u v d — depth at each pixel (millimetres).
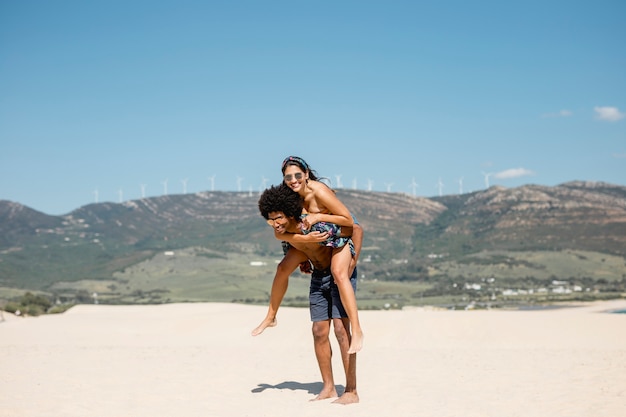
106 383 8367
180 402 7098
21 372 9383
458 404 6898
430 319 23922
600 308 55188
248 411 6621
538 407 6684
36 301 74750
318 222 6586
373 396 7477
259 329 7340
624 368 9547
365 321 23609
